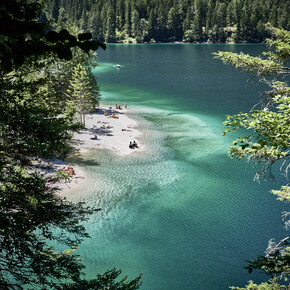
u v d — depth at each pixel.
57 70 52.69
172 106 72.12
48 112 9.73
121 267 23.81
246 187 35.78
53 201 9.37
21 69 9.13
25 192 8.94
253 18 192.38
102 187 34.84
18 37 2.25
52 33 2.29
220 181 37.16
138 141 49.81
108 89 89.69
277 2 185.25
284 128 7.95
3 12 2.12
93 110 65.25
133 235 27.36
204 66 128.88
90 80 65.00
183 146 48.00
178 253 25.42
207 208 31.64
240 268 23.98
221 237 27.30
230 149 12.04
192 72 116.12
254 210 31.28
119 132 53.59
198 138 51.53
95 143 47.72
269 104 14.55
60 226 8.85
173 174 38.81
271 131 8.15
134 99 78.50
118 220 29.27
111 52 170.88
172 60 144.12
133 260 24.55
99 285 8.35
